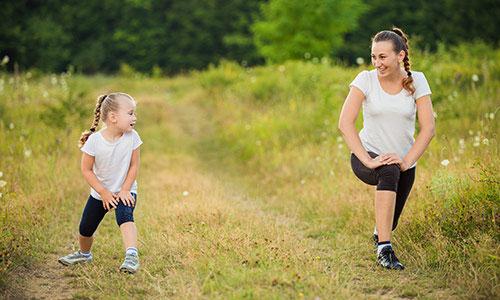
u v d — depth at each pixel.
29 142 11.86
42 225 7.66
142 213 8.28
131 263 5.77
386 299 5.15
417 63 13.17
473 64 17.88
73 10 50.75
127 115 5.99
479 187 6.90
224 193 9.94
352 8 33.69
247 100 20.64
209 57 51.94
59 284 5.70
